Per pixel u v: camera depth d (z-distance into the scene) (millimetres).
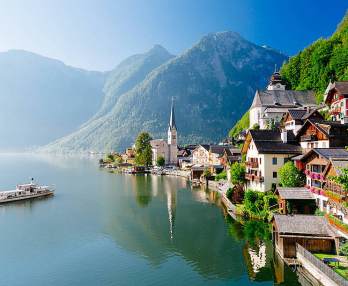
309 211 58406
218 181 118500
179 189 115438
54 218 74188
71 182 137750
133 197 99188
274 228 50219
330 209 50938
